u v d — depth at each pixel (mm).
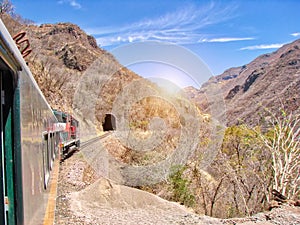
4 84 1762
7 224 1762
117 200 9719
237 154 12234
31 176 2379
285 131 10836
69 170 12328
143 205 9859
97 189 10000
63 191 9953
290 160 10227
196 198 11773
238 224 7531
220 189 12125
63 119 16203
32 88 2816
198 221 8102
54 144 7898
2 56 1492
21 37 3197
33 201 2479
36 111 3078
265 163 11656
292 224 7359
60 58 56344
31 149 2402
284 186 9984
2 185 1754
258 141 11828
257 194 11523
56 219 7508
